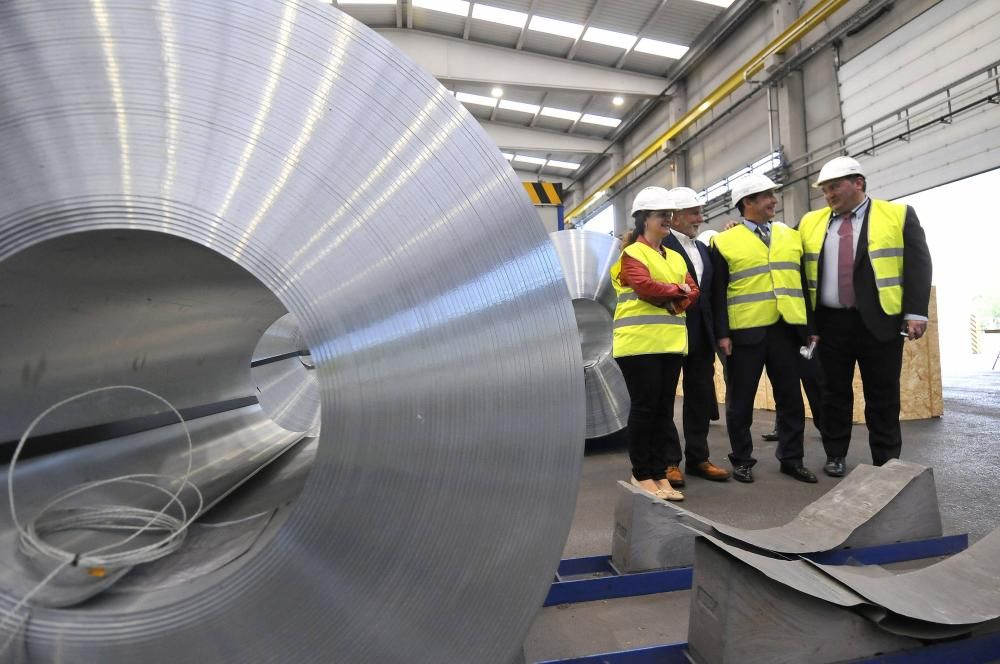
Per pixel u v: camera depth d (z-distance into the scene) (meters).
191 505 0.93
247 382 1.46
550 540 0.71
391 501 0.65
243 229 0.62
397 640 0.67
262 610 0.63
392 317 0.65
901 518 1.67
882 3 5.38
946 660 1.08
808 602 1.03
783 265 2.43
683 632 1.26
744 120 7.51
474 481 0.68
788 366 2.50
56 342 0.77
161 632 0.61
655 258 2.11
